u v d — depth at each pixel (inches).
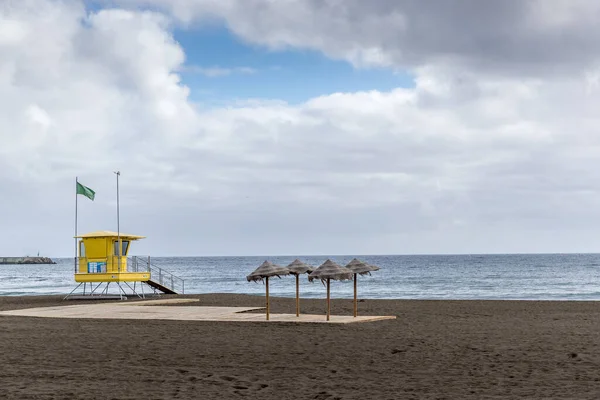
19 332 912.9
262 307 1378.0
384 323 1024.2
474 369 590.2
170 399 464.1
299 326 965.2
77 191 1788.9
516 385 509.7
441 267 6599.4
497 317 1159.6
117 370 591.5
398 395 474.6
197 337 841.5
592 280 3882.9
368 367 605.3
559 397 462.0
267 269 1034.7
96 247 1774.1
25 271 7667.3
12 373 575.8
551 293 2763.3
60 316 1150.3
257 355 684.1
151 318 1093.8
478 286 3351.4
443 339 814.5
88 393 486.0
